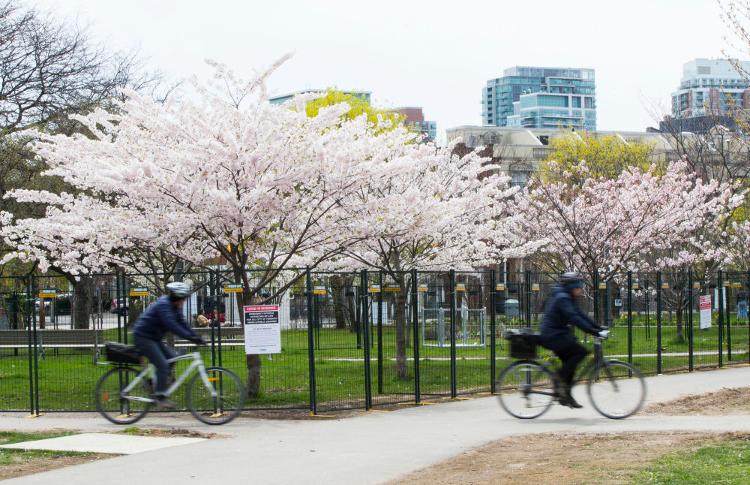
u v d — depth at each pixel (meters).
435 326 22.05
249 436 13.12
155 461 11.18
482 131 75.69
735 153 35.91
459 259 22.08
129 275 16.92
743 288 24.52
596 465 9.74
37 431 14.05
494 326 18.20
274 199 16.59
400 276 20.14
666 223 28.42
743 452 10.00
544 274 20.89
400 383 19.41
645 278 27.31
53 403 17.56
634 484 8.66
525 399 14.15
